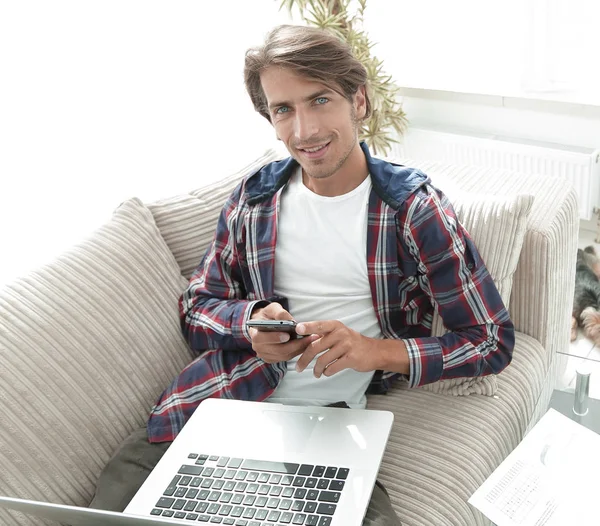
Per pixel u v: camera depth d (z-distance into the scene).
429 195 1.29
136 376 1.36
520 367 1.40
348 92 1.23
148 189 2.60
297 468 1.10
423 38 2.76
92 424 1.27
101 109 2.39
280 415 1.21
